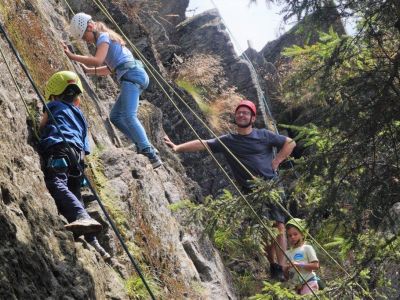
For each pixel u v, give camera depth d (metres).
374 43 5.64
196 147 8.26
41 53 7.15
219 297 7.38
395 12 5.43
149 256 6.62
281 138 8.17
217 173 10.36
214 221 6.11
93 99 8.03
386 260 5.88
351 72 5.68
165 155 9.38
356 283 5.89
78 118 5.92
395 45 5.68
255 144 8.14
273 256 7.60
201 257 7.66
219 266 8.02
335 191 5.61
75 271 4.88
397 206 5.61
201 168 10.34
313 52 5.76
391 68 5.50
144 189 7.10
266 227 5.93
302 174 5.71
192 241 7.70
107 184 6.75
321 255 8.02
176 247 7.25
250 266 8.80
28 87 6.31
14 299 4.02
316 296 5.89
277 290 6.12
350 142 5.56
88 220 5.37
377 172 5.59
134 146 8.23
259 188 6.04
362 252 5.90
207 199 6.31
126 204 6.73
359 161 5.58
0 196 4.47
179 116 10.63
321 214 5.71
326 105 5.73
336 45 5.64
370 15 5.48
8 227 4.33
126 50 7.85
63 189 5.47
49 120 5.78
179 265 7.03
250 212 6.05
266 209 6.68
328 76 5.61
